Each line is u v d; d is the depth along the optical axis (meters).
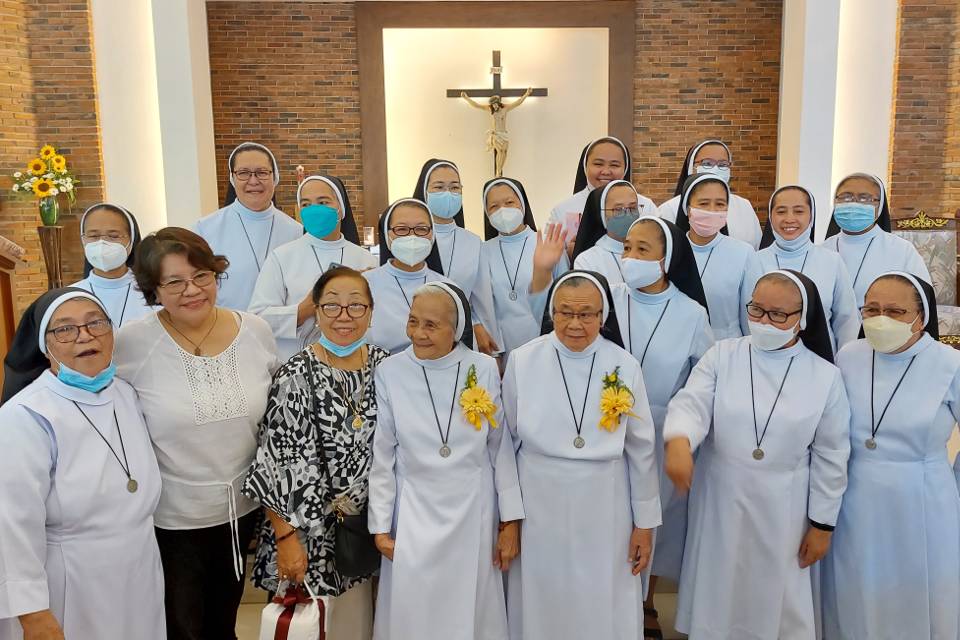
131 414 2.08
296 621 2.14
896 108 7.83
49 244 7.38
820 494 2.38
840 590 2.46
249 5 8.88
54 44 7.52
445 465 2.31
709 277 3.13
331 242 3.22
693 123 9.16
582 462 2.36
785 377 2.43
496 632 2.39
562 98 9.38
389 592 2.36
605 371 2.41
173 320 2.20
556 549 2.37
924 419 2.31
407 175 9.49
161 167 7.75
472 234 3.63
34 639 1.85
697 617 2.52
